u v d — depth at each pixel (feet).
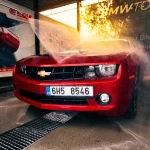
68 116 6.13
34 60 5.89
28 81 5.52
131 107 5.65
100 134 4.74
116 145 4.11
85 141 4.33
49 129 5.08
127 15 33.71
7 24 12.85
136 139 4.43
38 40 16.07
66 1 19.66
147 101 8.30
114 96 4.63
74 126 5.29
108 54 5.47
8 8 12.90
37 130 5.01
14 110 6.84
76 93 4.89
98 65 4.85
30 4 18.26
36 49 15.94
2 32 12.30
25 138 4.52
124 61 4.97
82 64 4.89
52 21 18.51
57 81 5.09
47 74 5.21
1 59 12.51
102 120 5.75
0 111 6.70
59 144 4.18
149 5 31.96
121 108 4.90
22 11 14.35
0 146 4.15
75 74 5.06
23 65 5.94
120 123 5.51
